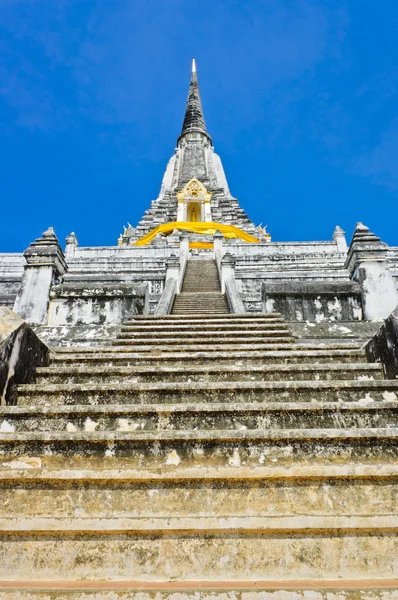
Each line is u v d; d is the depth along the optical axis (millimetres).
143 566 2639
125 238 35938
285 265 18859
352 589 2430
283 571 2621
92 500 2949
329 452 3297
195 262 20234
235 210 37906
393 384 4168
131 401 4188
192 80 61438
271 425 3725
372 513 2859
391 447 3328
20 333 4461
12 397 4180
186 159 48125
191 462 3254
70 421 3770
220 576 2602
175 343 6758
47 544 2723
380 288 9055
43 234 10289
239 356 5480
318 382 4195
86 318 9398
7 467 3225
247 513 2871
